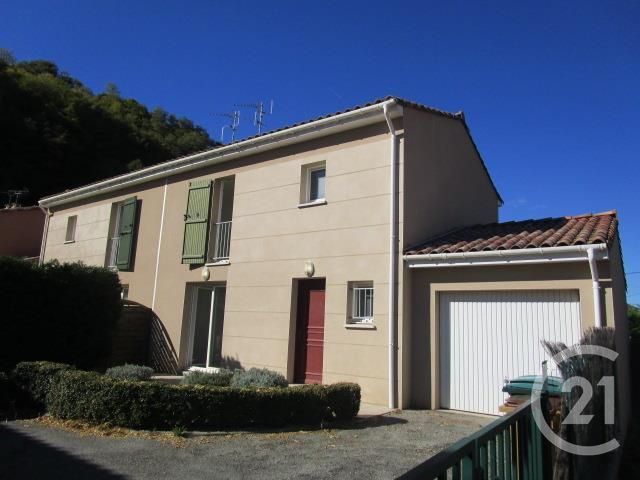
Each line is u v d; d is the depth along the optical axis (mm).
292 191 11297
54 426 6922
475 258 8508
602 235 7594
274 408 7199
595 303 7320
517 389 6402
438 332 9086
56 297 10414
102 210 16844
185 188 13906
